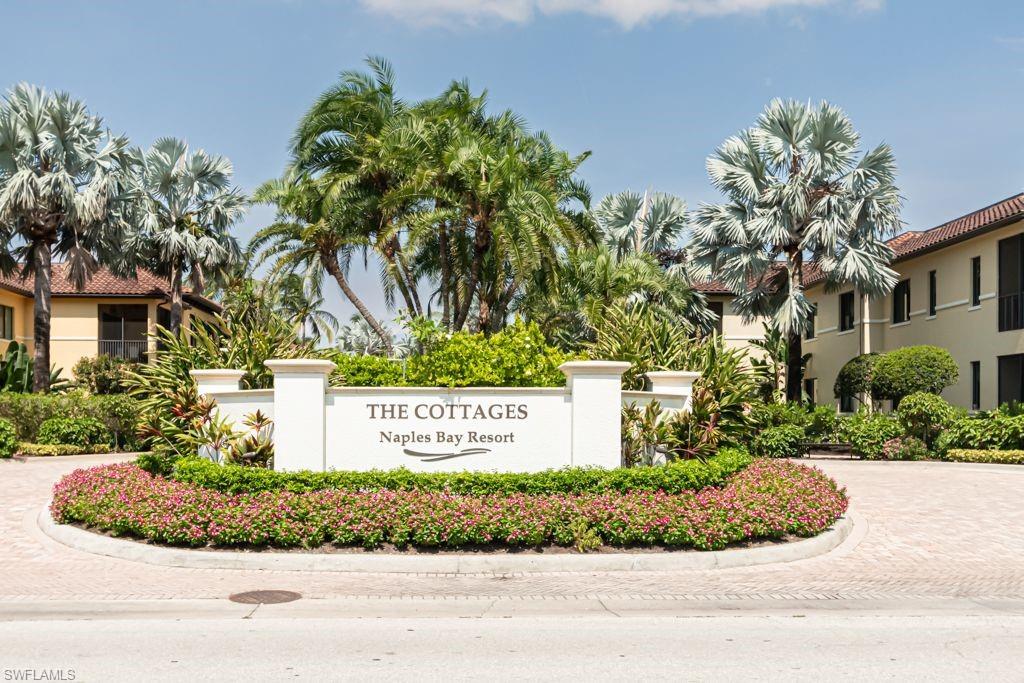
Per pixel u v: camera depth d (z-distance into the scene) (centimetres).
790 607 798
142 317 3891
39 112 2650
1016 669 608
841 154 2573
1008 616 772
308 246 2389
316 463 1090
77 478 1161
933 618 762
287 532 945
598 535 974
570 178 2402
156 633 688
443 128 2192
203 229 3462
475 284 2277
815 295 3553
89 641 663
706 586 876
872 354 2684
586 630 709
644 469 1073
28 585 848
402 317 1311
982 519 1273
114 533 1002
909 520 1261
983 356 2489
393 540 948
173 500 988
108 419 2372
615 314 1555
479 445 1112
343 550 952
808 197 2620
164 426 1244
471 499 995
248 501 984
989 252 2462
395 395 1110
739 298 2811
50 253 2803
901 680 580
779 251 2727
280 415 1092
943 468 2022
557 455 1116
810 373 3616
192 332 1471
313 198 2358
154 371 1378
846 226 2534
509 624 727
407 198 2183
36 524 1146
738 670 599
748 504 1023
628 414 1195
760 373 1514
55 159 2686
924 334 2825
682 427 1231
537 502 988
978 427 2156
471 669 596
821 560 998
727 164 2680
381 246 2209
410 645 657
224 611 764
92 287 3744
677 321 2678
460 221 2217
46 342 2758
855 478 1794
